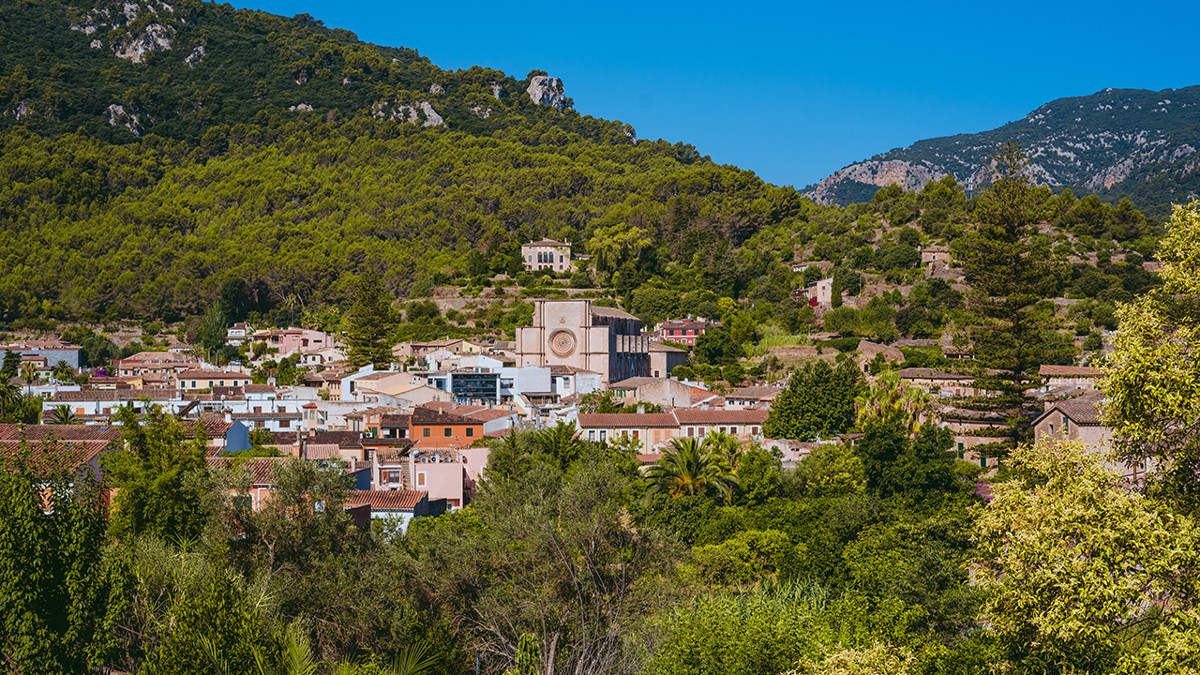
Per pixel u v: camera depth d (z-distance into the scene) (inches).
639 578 2098.9
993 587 1218.6
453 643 1825.8
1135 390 1187.9
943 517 2527.1
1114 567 1111.6
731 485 3361.2
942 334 7258.9
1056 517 1168.2
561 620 1824.6
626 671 1688.0
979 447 3267.7
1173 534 1087.0
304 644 1406.3
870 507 2773.1
